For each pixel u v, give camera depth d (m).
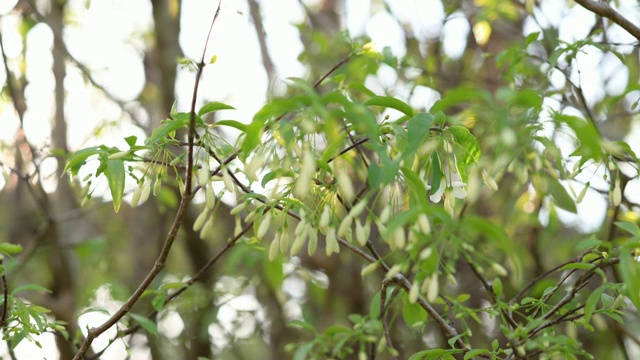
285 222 3.36
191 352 8.05
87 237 8.88
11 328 3.95
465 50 8.17
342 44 6.44
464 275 7.09
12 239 9.22
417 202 2.85
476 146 3.38
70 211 7.95
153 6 7.77
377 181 2.99
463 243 2.78
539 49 6.47
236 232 4.59
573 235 7.62
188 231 7.98
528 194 6.96
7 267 6.43
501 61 5.08
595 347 7.02
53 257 7.59
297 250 3.20
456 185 3.48
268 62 8.23
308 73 7.60
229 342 8.48
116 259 9.64
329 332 4.74
